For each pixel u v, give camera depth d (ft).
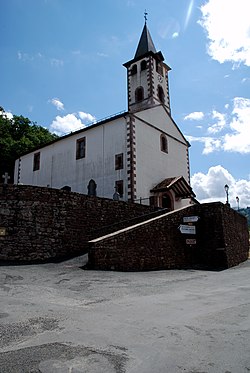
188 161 97.35
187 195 83.25
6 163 117.80
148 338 13.50
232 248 51.78
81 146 85.40
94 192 78.59
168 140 89.76
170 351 12.06
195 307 19.31
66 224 46.39
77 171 84.12
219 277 34.58
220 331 14.56
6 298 20.95
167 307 19.24
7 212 42.75
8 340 13.05
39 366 10.59
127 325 15.34
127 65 107.04
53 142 92.89
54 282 27.40
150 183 78.07
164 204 81.41
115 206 54.44
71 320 16.05
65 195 47.16
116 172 75.51
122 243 37.93
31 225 43.42
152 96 97.55
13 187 43.78
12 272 32.42
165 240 44.19
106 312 17.85
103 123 80.53
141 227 40.75
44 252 43.42
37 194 44.78
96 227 50.29
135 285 27.14
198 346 12.61
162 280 30.96
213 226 49.65
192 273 38.17
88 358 11.30
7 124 135.44
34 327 14.78
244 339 13.46
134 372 10.27
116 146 77.00
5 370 10.26
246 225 69.82
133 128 76.23
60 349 12.11
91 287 25.55
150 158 80.02
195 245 49.57
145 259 40.42
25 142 122.42
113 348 12.30
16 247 41.98
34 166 98.84
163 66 106.63
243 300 21.56
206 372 10.30
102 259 35.60
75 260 40.57
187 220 48.11
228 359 11.34
